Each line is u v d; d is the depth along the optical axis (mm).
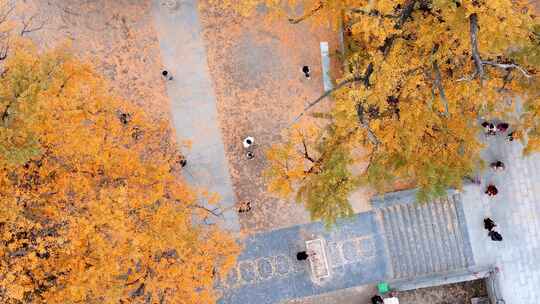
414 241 25328
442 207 25344
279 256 25234
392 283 25078
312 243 24797
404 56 18000
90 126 17844
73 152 16219
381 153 19812
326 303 25172
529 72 18797
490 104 20062
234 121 25516
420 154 20281
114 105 18438
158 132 22891
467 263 25250
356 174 24969
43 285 16234
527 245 25312
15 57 15750
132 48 25391
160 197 17969
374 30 16797
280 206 25312
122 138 19391
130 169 17953
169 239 17156
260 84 25594
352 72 18734
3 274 15383
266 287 25125
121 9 25438
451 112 19062
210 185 25234
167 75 25125
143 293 18703
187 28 25562
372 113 19125
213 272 21203
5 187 15656
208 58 25578
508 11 15227
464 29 16328
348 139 19094
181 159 24547
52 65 15664
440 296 25531
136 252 16297
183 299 19031
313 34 25578
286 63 25516
